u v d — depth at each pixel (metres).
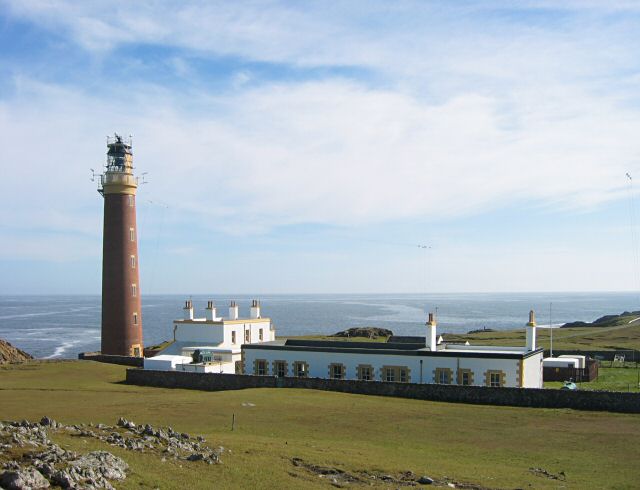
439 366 59.50
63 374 76.88
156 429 32.06
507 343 120.44
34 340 183.25
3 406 49.41
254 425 41.25
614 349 103.56
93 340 182.38
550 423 43.75
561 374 73.75
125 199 100.69
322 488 26.23
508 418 45.41
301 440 36.75
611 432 40.97
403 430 41.03
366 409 47.84
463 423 43.50
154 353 100.81
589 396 49.25
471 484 28.72
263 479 26.28
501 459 34.09
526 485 28.77
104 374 78.06
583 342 120.44
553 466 32.78
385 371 61.59
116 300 99.38
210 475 25.66
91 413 44.97
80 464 22.39
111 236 100.12
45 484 20.09
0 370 80.12
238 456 29.53
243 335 86.25
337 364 63.72
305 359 65.31
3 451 22.55
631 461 33.75
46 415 43.84
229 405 48.53
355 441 37.50
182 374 66.50
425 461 32.75
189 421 42.22
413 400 53.88
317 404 49.56
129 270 100.44
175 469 25.55
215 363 73.38
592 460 33.97
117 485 22.11
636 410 47.75
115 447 26.98
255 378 62.81
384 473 29.61
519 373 56.69
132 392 61.38
